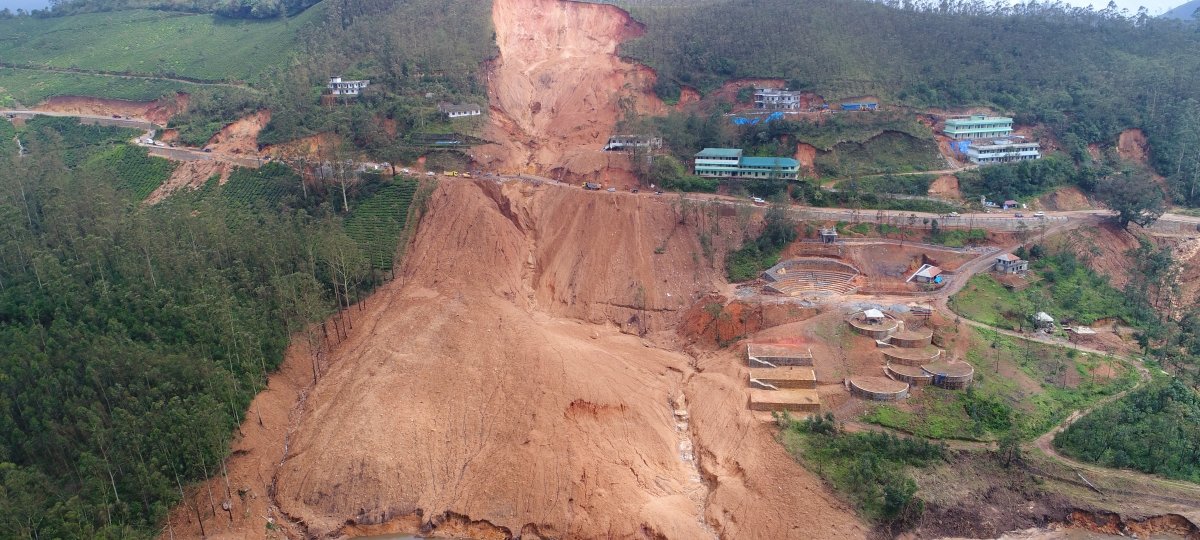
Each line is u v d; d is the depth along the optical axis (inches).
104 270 3725.4
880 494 3019.2
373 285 4488.2
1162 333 4200.3
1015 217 5206.7
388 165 5580.7
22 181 4468.5
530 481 3090.6
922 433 3348.9
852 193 5369.1
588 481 3080.7
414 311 4109.3
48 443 2839.6
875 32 7116.1
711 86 6806.1
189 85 7180.1
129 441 2827.3
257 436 3353.8
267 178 5398.6
